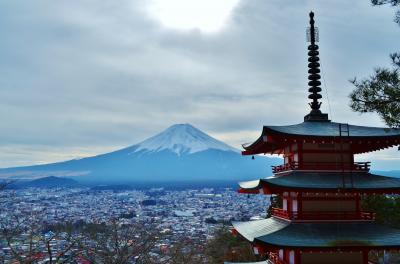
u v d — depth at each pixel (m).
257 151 30.17
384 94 17.89
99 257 22.89
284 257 25.84
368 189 23.05
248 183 28.64
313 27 29.31
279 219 26.33
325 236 22.86
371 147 25.89
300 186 22.89
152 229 31.59
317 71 28.84
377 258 42.97
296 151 25.36
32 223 21.94
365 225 23.95
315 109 28.02
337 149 25.12
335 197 24.33
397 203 43.19
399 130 24.33
